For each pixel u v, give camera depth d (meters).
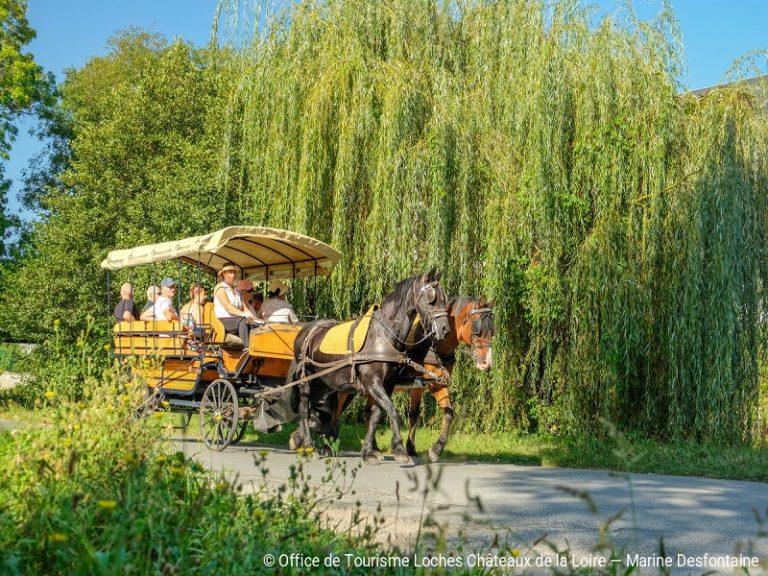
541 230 14.59
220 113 21.91
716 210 14.13
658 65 15.02
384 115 15.03
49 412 7.00
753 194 14.77
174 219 18.67
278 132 16.16
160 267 18.39
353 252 15.98
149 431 6.70
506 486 9.73
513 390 15.54
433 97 15.33
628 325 14.27
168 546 4.27
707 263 14.27
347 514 7.37
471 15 16.66
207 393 13.02
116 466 5.93
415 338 11.51
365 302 16.38
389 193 14.91
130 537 4.21
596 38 14.95
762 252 14.88
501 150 15.00
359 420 17.91
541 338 15.28
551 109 14.44
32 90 28.69
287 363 13.43
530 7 15.41
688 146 14.83
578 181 14.97
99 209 21.89
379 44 16.48
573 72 14.99
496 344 14.95
